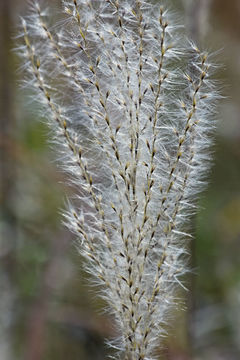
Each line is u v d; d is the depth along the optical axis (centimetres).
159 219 30
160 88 29
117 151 30
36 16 30
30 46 30
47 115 30
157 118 29
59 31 31
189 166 30
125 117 30
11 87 52
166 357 33
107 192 30
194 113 30
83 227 30
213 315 54
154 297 30
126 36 30
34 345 48
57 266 50
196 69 30
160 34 30
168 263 31
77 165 30
